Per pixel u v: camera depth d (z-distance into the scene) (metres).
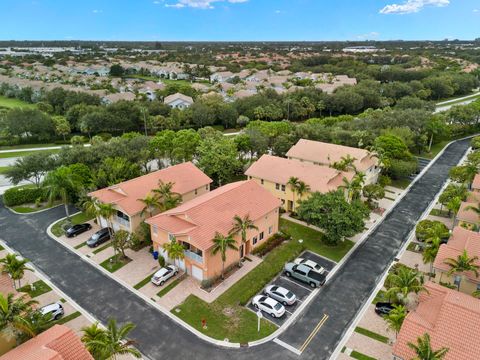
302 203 44.72
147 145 64.75
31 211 52.84
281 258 40.97
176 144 64.19
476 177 52.44
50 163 57.09
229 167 59.00
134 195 44.53
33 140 93.88
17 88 148.75
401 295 28.80
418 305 28.94
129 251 42.28
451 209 46.12
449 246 35.09
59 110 119.25
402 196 58.25
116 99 122.19
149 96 149.25
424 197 57.78
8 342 25.39
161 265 39.25
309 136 73.69
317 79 169.00
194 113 106.88
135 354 24.23
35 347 22.95
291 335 30.20
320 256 41.84
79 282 36.88
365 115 96.25
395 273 34.81
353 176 51.69
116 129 99.88
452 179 57.81
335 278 37.84
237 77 181.00
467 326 24.48
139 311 32.84
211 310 32.91
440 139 86.88
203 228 36.88
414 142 77.94
